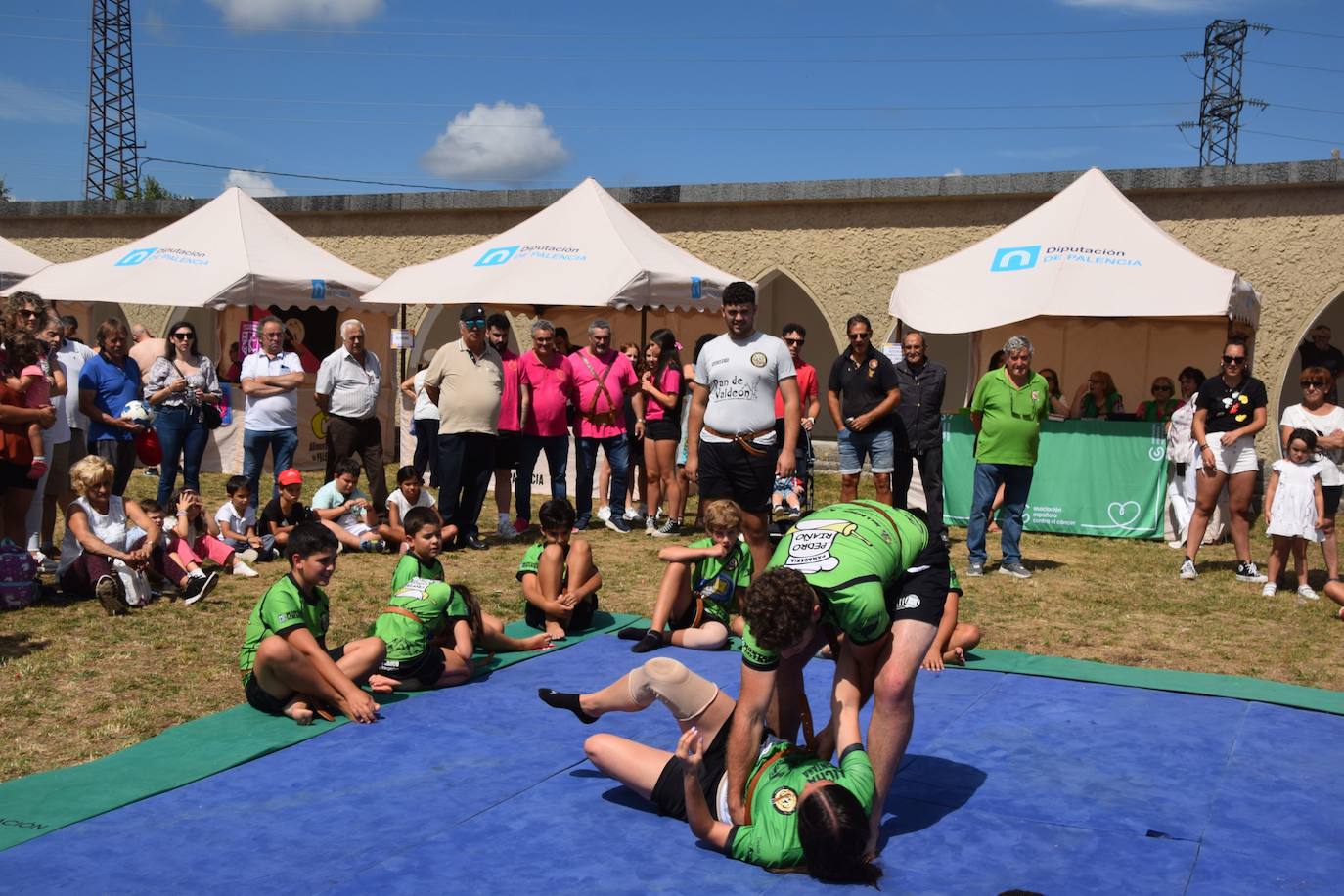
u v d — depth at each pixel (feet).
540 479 42.78
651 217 52.03
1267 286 43.60
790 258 49.90
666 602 20.92
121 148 167.02
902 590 12.11
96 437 28.40
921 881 11.55
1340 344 59.41
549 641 20.84
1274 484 26.18
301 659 16.20
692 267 39.45
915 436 31.12
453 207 54.13
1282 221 43.21
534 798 13.64
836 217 49.14
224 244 43.88
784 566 11.80
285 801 13.41
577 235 38.60
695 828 12.12
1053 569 29.89
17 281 48.78
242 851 12.00
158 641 20.49
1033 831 12.85
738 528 20.68
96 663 19.10
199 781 13.98
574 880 11.45
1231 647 21.79
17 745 15.20
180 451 32.50
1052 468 36.37
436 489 41.27
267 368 31.89
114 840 12.18
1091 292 32.89
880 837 12.64
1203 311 31.94
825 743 13.16
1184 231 44.55
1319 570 29.73
